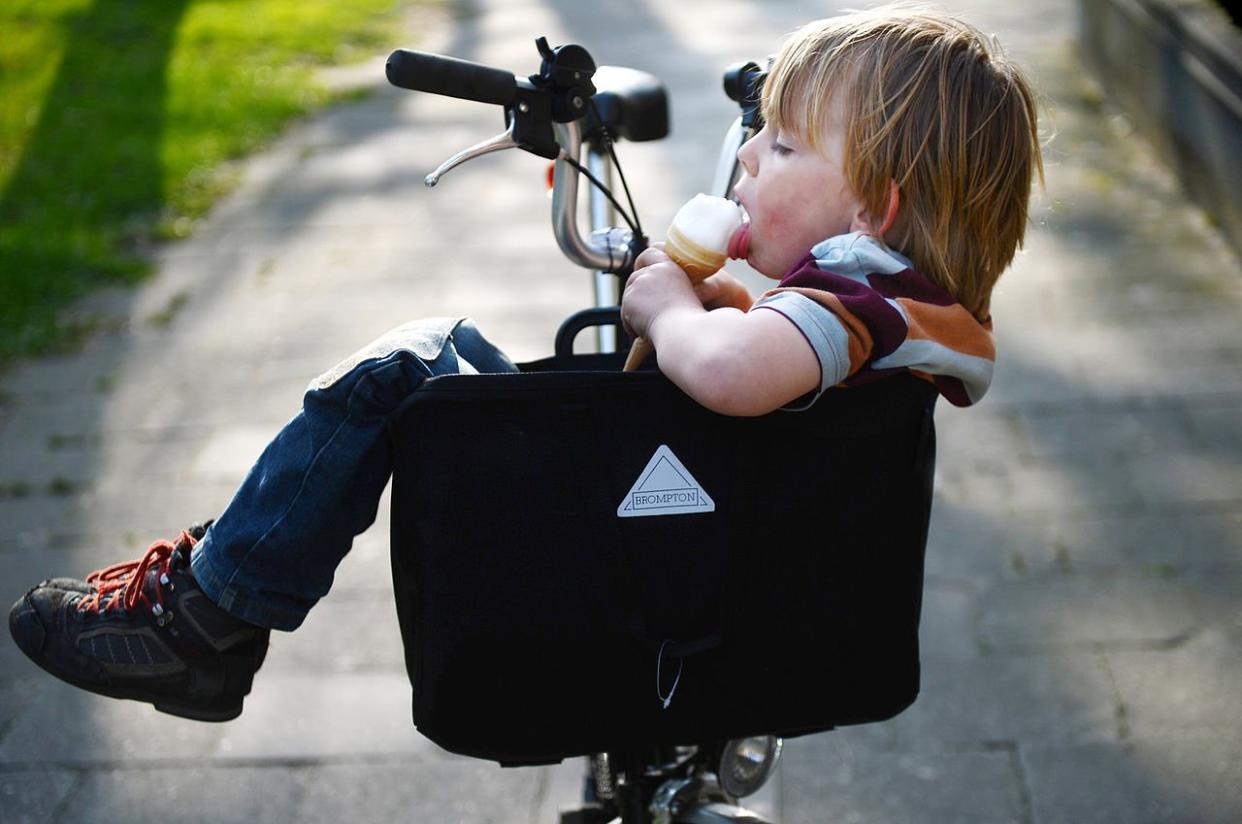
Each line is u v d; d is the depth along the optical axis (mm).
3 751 2631
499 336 4238
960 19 1432
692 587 1312
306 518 1396
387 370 1352
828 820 2389
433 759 2574
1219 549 3074
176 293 4750
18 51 8000
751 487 1303
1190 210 5027
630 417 1271
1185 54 5145
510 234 5129
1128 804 2391
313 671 2828
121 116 6742
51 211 5504
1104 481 3361
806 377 1239
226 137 6430
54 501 3486
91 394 4039
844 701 1407
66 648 1516
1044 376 3877
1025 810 2391
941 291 1324
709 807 1672
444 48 8148
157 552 1510
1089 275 4520
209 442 3746
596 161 1880
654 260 1432
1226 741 2518
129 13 8922
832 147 1350
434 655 1308
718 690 1365
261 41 8305
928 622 2891
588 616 1304
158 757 2604
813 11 8383
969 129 1336
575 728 1350
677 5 8812
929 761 2520
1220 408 3652
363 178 5871
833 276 1284
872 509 1352
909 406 1334
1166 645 2779
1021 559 3082
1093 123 6020
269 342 4336
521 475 1267
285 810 2467
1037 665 2744
